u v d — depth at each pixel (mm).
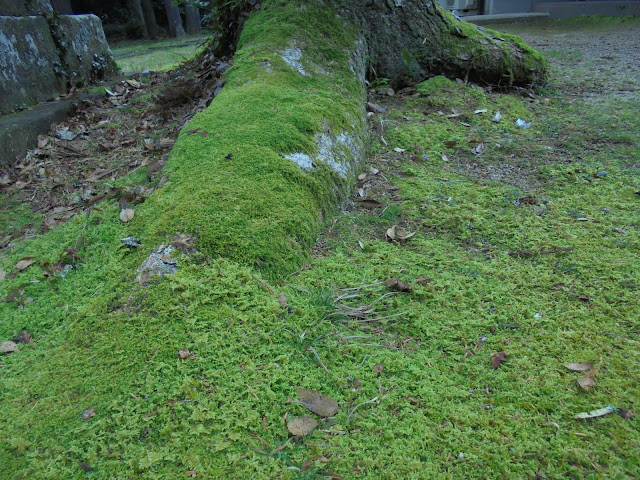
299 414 1434
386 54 3945
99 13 19734
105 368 1556
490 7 10336
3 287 2043
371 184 2771
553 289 1930
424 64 4082
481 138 3342
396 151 3137
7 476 1287
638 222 2342
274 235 2020
